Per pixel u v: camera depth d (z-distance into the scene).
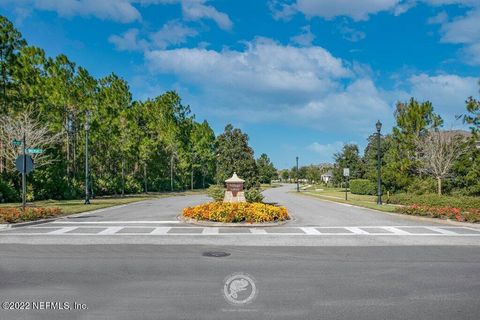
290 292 7.12
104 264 9.27
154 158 55.91
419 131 32.84
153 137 59.03
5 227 15.92
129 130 48.22
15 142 19.23
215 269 8.80
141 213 22.70
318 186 101.31
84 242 12.40
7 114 33.12
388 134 64.12
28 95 35.28
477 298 6.84
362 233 14.65
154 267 8.98
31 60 37.88
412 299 6.77
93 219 19.27
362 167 68.94
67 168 39.75
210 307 6.29
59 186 36.62
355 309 6.24
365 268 8.99
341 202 33.12
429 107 32.78
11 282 7.70
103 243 12.23
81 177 42.16
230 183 23.45
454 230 15.59
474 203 22.56
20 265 9.13
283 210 18.83
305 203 32.78
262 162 116.38
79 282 7.71
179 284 7.59
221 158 28.28
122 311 6.10
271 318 5.83
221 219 17.08
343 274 8.43
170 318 5.81
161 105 63.41
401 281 7.91
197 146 72.38
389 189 35.22
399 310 6.21
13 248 11.33
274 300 6.67
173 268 8.89
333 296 6.90
